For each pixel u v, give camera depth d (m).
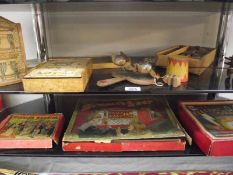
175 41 1.04
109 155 0.75
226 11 0.93
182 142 0.76
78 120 0.85
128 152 0.76
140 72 0.80
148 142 0.75
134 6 0.97
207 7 0.95
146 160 1.03
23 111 1.03
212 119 0.82
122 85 0.75
